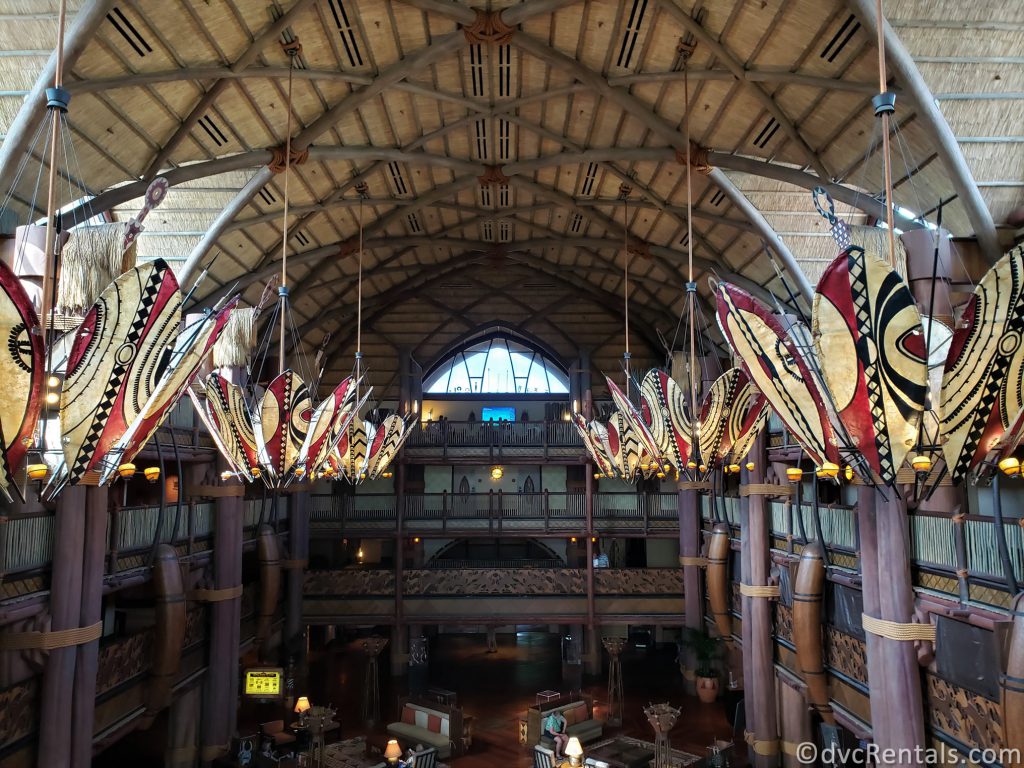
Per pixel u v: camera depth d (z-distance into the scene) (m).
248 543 25.36
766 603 21.48
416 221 26.55
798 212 19.38
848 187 16.67
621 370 34.19
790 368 8.21
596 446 19.22
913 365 6.94
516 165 22.12
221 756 21.36
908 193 15.35
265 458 11.74
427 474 36.47
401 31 15.90
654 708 21.41
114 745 23.31
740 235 21.31
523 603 30.47
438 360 34.62
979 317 6.82
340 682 29.84
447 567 31.61
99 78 13.24
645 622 30.14
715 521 26.91
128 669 17.19
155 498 23.41
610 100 17.62
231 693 22.02
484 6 15.48
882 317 6.97
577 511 31.53
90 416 7.06
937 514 13.38
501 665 32.75
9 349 6.24
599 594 30.45
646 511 31.34
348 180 21.77
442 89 18.39
